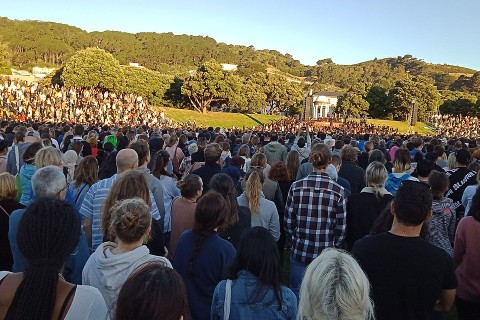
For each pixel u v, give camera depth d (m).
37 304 2.01
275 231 5.21
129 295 1.71
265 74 87.50
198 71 65.25
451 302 3.00
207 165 6.91
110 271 2.82
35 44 127.06
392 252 2.93
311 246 4.81
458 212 6.60
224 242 3.62
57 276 2.14
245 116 66.88
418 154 8.57
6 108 34.47
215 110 77.75
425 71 185.88
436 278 2.85
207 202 3.61
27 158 5.80
